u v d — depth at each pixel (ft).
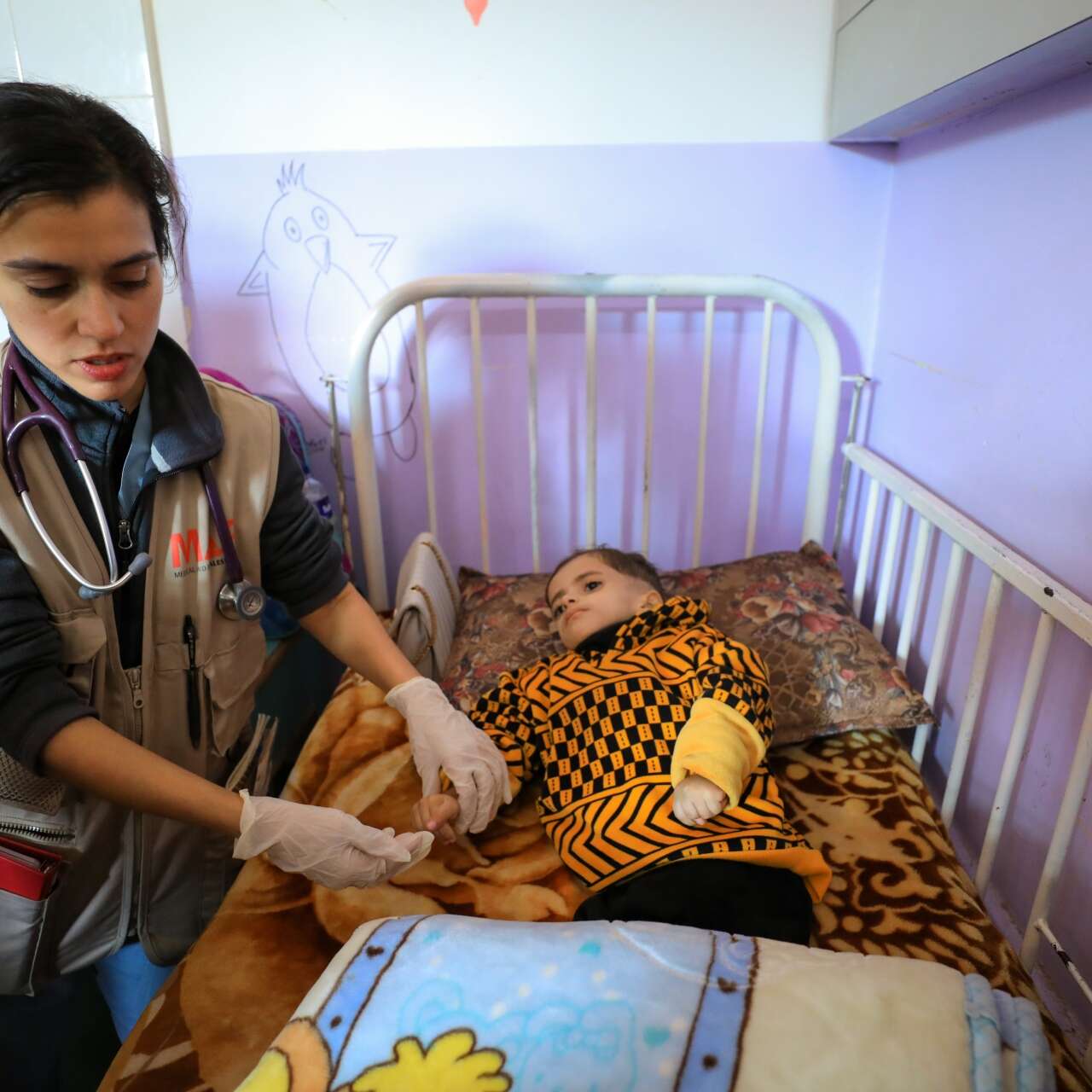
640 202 5.09
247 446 3.02
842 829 3.66
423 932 2.54
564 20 4.75
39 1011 3.37
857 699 4.30
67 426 2.46
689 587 4.87
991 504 3.98
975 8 3.22
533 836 3.67
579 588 4.40
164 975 3.46
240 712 3.28
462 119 4.94
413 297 4.91
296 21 4.78
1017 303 3.74
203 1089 2.51
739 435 5.55
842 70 4.61
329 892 3.29
